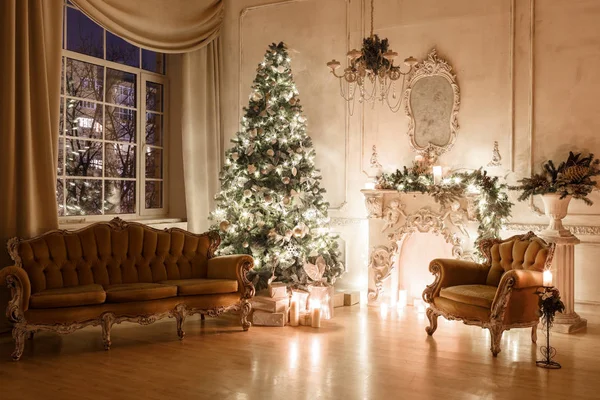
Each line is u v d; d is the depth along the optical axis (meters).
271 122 6.96
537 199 6.77
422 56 7.41
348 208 7.88
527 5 6.83
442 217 6.92
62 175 6.89
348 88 7.89
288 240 6.65
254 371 4.58
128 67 7.79
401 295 7.18
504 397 4.04
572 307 6.06
